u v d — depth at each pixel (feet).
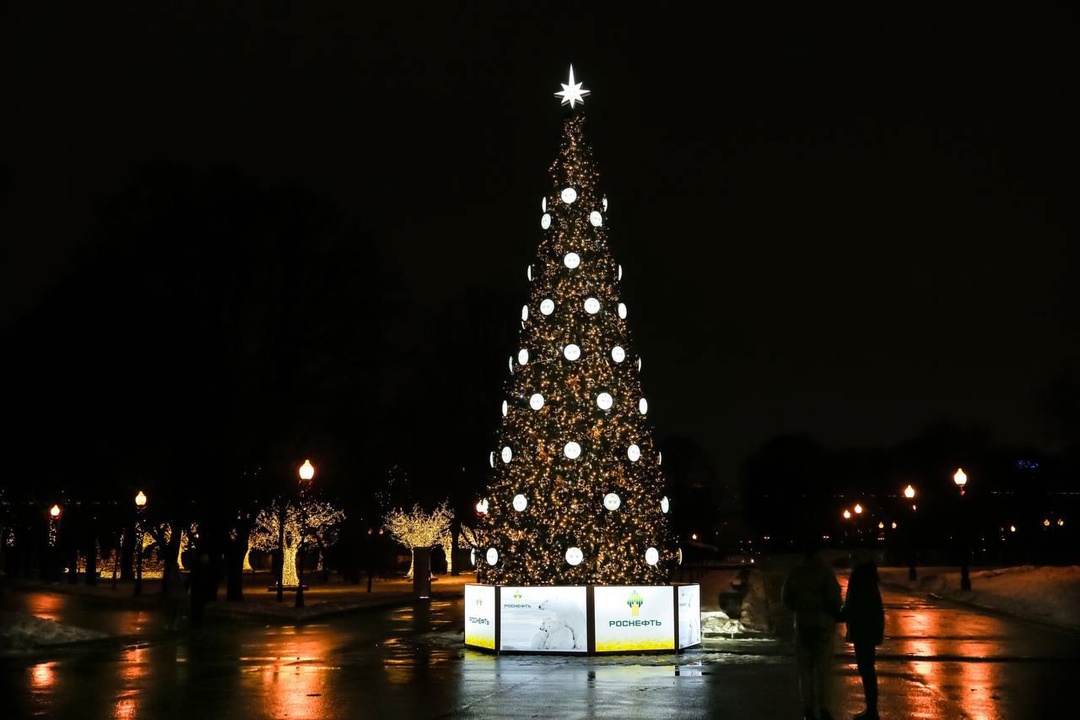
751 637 91.20
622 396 82.99
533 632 78.74
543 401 81.56
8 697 57.31
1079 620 100.53
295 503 151.74
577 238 84.33
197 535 151.12
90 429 155.84
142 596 163.12
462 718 49.60
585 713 50.88
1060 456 304.71
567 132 86.53
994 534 317.01
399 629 105.91
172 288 144.56
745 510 447.83
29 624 88.79
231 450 140.26
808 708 45.73
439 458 230.89
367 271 150.82
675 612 79.10
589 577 80.74
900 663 71.31
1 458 170.60
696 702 54.39
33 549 247.70
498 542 84.38
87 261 146.00
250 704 54.44
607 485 81.30
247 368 147.13
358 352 152.46
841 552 330.75
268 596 162.40
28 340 156.15
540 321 83.76
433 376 228.22
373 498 217.36
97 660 76.79
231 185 144.46
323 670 69.97
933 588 166.81
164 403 143.54
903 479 353.51
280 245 146.92
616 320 84.23
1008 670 67.41
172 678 65.82
